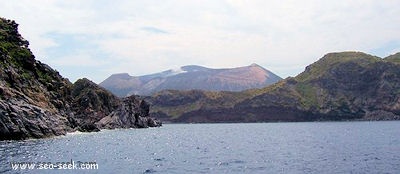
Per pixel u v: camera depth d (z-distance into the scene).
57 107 135.38
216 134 188.25
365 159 66.94
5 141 90.31
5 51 122.00
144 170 54.69
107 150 83.81
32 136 100.31
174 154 79.88
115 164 60.25
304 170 54.38
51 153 70.12
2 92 98.19
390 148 89.44
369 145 99.81
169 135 171.25
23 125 97.44
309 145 103.31
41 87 133.25
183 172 53.22
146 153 81.12
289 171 53.56
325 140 125.00
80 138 114.19
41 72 151.00
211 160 68.06
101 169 53.91
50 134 109.06
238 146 103.75
